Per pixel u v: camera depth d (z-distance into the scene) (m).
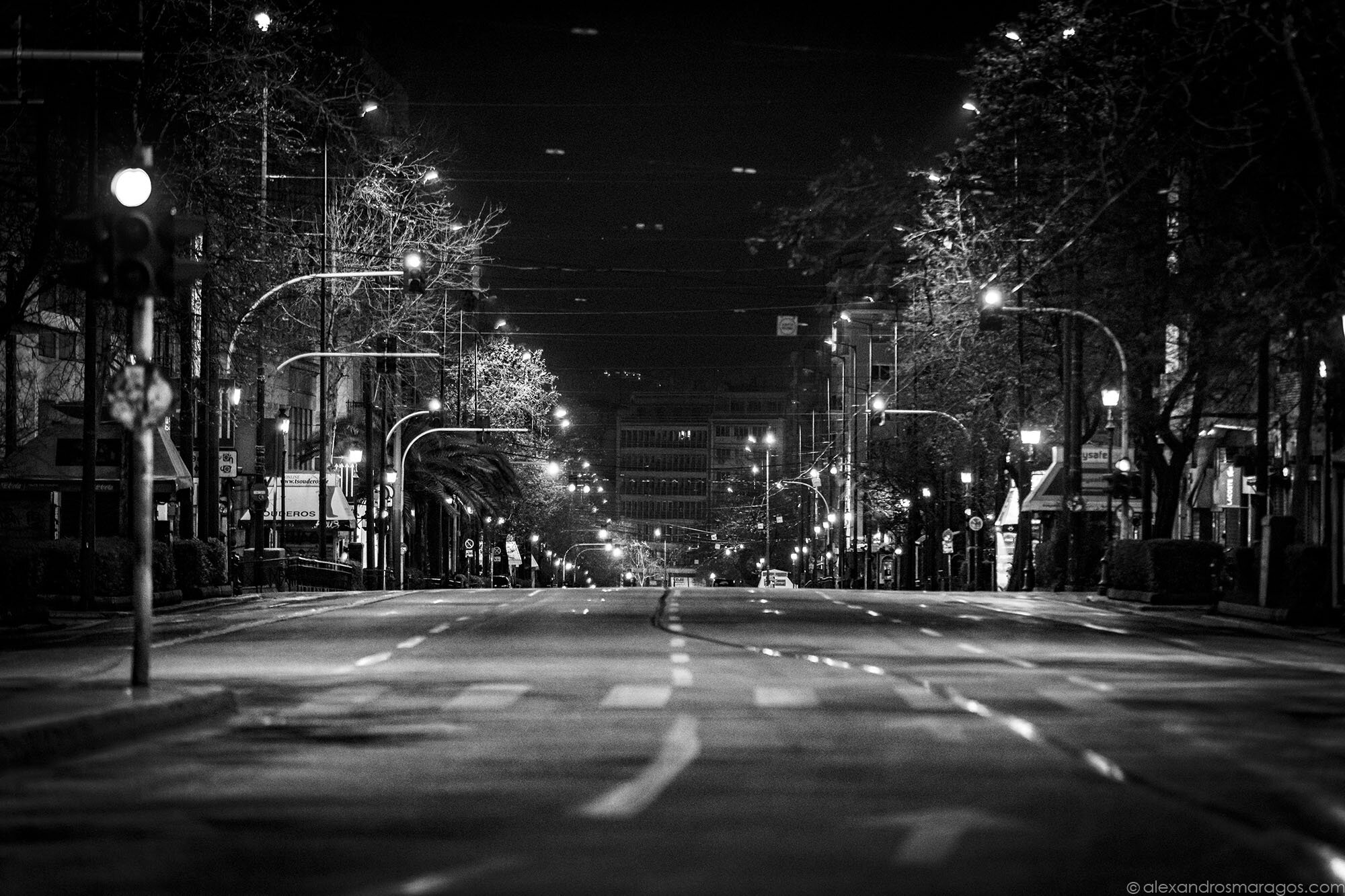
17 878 9.31
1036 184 42.66
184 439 52.44
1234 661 27.80
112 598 44.19
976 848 10.16
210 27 42.91
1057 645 31.53
